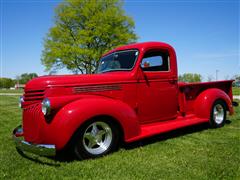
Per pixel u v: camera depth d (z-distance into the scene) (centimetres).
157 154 431
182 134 570
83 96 427
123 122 437
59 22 2375
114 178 341
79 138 404
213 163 384
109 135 434
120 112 435
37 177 353
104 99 436
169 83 547
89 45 2347
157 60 533
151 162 394
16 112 1043
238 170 356
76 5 2359
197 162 389
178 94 571
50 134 393
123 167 377
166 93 541
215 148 458
